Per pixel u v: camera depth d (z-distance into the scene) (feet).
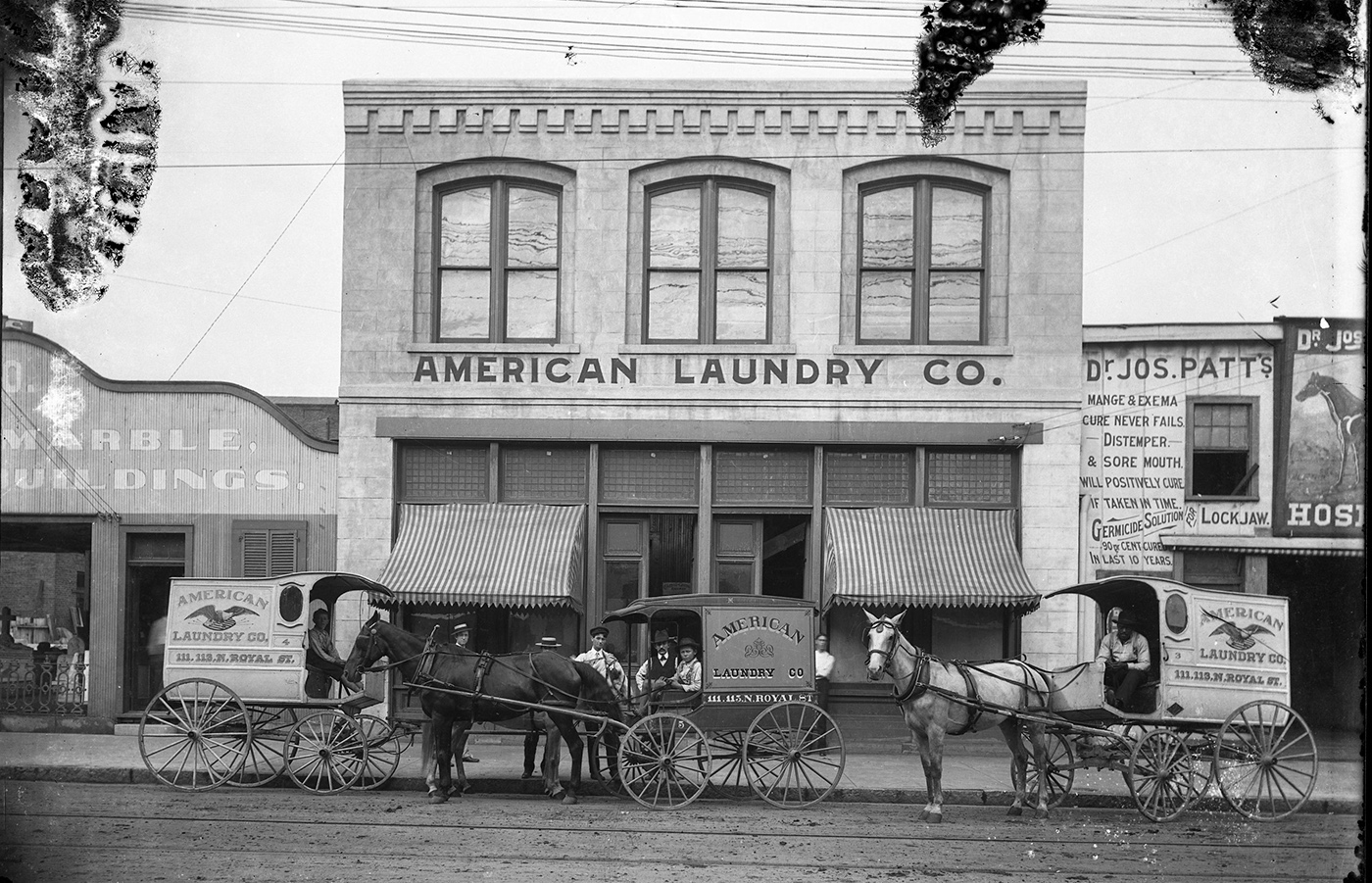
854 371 67.51
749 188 69.05
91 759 57.31
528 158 69.15
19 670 68.44
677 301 69.00
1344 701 64.75
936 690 47.73
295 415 77.71
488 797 51.42
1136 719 48.70
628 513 67.87
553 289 69.26
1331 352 66.49
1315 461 66.54
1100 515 67.26
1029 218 67.92
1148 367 67.56
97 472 68.90
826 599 65.26
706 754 49.47
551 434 67.67
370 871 37.35
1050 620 65.82
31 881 36.09
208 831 42.98
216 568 68.28
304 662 52.08
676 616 54.29
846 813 48.78
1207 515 66.74
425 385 68.13
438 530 66.69
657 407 67.82
